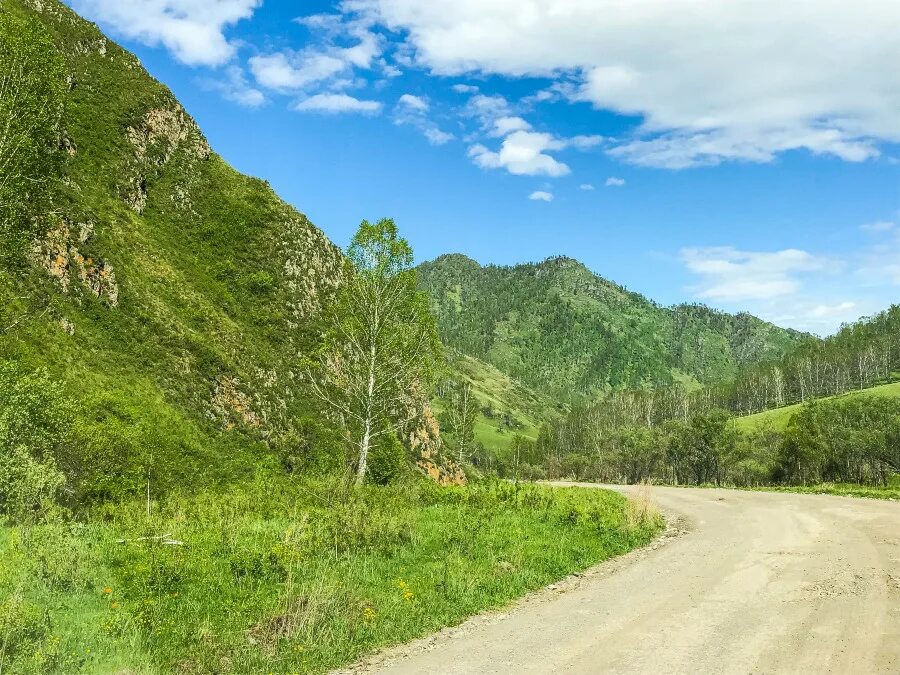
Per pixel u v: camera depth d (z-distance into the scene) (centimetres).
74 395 3097
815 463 8156
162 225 5988
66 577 1086
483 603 1086
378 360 3550
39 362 3091
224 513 2152
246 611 1030
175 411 3844
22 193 2497
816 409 8438
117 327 4131
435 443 6906
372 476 3969
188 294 5222
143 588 1105
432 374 3681
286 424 4803
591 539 1753
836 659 721
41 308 3559
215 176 7244
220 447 3906
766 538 1741
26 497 1655
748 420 15762
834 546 1530
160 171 6525
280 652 848
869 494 3444
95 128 5981
